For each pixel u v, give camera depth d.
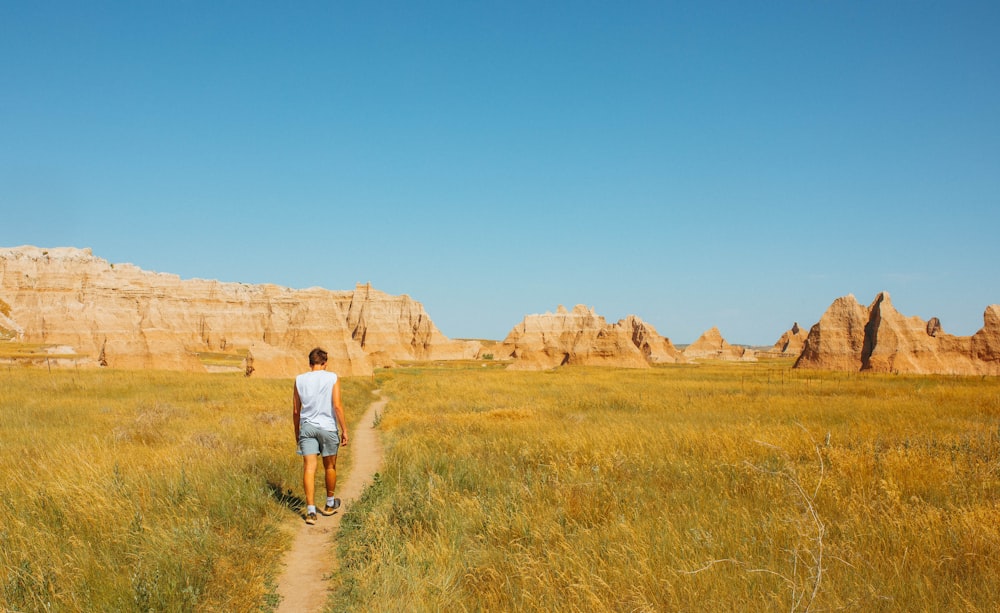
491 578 6.20
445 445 14.66
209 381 36.28
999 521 7.18
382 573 6.36
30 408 21.39
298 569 7.34
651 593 5.47
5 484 9.20
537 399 29.52
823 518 7.59
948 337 72.62
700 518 7.64
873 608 5.19
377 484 10.65
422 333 155.75
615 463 11.38
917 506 8.02
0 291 116.50
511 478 10.49
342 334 80.06
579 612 5.22
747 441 13.37
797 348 159.00
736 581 5.70
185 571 6.35
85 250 143.12
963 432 16.08
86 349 92.00
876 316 72.69
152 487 9.02
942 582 5.70
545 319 140.38
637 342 121.12
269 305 152.12
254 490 9.79
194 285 153.00
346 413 25.05
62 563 6.16
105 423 18.08
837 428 16.73
